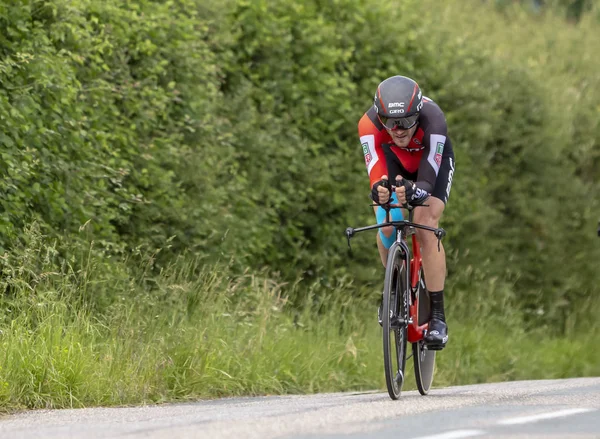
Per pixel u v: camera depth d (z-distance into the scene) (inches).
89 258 952.3
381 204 742.5
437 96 1601.9
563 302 1766.7
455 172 1595.7
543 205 1764.3
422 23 1631.4
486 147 1727.4
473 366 1385.3
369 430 514.0
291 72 1416.1
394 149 813.9
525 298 1747.0
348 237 738.2
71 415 673.0
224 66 1325.0
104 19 1131.9
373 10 1531.7
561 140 1862.7
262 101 1368.1
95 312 952.9
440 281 786.2
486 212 1632.6
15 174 917.2
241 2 1376.7
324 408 623.8
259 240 1262.3
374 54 1524.4
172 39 1208.2
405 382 1121.4
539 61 2160.4
